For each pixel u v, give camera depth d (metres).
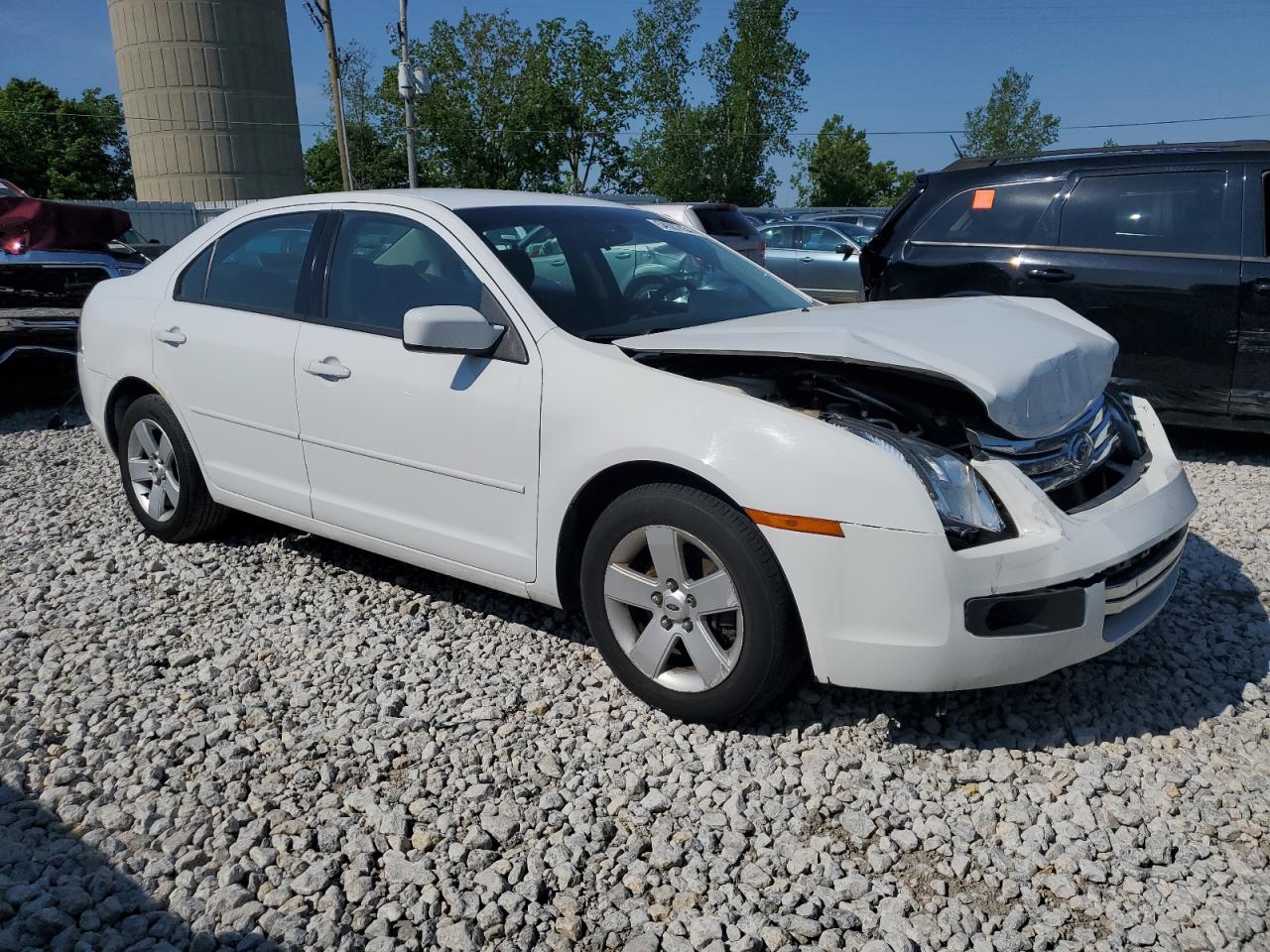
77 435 7.21
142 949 2.20
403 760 2.92
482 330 3.21
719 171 57.81
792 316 3.41
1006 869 2.46
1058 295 6.23
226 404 4.15
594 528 3.13
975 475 2.78
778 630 2.80
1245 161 5.84
